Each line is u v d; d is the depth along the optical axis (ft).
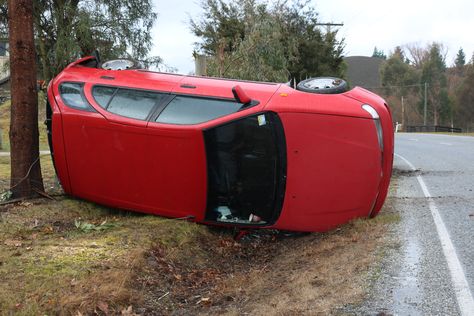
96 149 21.85
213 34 70.44
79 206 23.24
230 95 21.18
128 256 16.88
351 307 13.15
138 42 40.16
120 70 23.39
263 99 20.84
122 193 22.04
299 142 20.40
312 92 21.27
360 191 20.86
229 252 20.54
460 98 260.62
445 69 306.14
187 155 20.80
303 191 20.63
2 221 20.40
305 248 20.06
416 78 310.86
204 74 37.32
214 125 20.57
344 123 20.52
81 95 22.36
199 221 21.57
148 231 19.81
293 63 69.67
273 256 20.35
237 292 15.97
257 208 21.07
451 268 15.64
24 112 24.13
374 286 14.39
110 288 14.40
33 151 24.52
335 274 15.80
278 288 15.71
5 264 15.52
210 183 20.97
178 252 18.74
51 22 37.35
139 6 39.70
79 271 15.30
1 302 13.07
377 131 20.85
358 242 19.02
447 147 70.44
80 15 36.22
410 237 19.21
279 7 65.51
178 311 14.65
